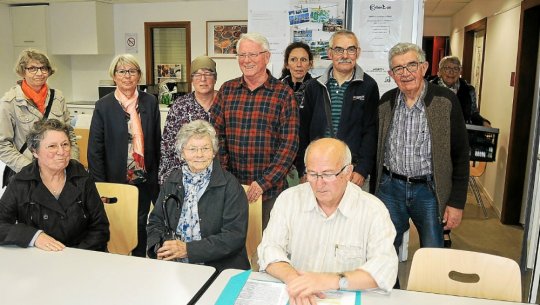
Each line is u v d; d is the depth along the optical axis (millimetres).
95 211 2166
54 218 2053
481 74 6148
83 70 7246
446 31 9328
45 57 2766
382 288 1481
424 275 1649
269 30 3594
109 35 6902
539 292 2955
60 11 6656
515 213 4480
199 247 1954
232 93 2578
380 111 2445
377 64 3400
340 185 1597
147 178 2891
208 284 1569
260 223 2352
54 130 1994
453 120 2240
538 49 4160
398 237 2506
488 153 4391
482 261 1608
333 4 3432
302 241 1706
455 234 4254
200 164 2039
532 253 2842
